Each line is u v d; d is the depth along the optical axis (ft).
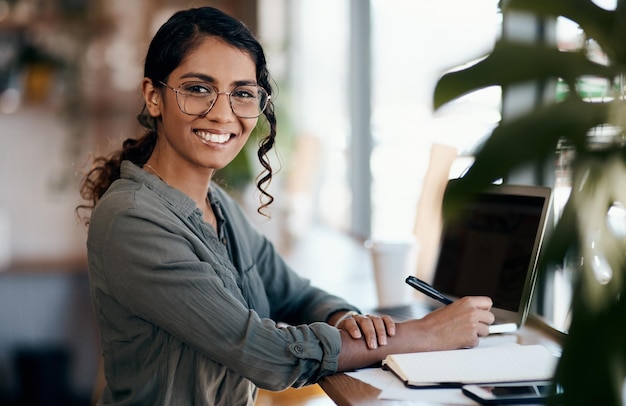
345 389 4.42
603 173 2.35
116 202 4.77
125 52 18.85
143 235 4.64
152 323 4.70
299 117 19.62
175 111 5.05
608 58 2.51
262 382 4.65
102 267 4.72
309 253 13.25
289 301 6.15
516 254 5.64
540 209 5.49
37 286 12.75
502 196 5.89
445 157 7.97
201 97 5.02
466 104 2.52
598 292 2.42
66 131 17.43
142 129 5.87
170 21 5.09
